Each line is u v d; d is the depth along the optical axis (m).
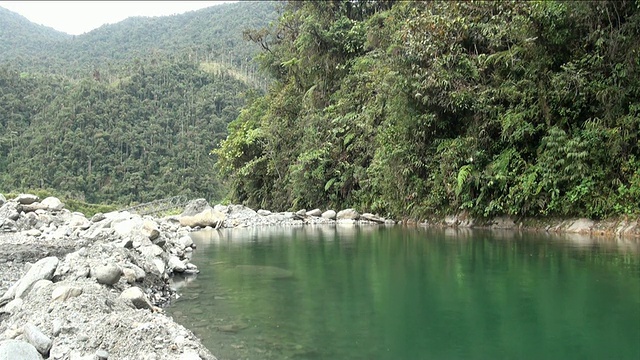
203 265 7.20
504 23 11.10
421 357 3.27
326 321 4.16
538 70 10.49
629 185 8.95
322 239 10.32
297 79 23.09
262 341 3.68
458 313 4.27
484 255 7.20
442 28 12.15
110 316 3.57
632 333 3.62
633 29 9.03
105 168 60.72
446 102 12.13
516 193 10.71
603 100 9.26
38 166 55.72
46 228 9.80
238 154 24.44
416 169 13.67
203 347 3.33
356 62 18.83
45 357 3.13
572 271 5.73
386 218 15.37
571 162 9.52
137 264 5.73
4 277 5.84
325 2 20.88
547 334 3.65
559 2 9.75
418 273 6.04
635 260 6.30
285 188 21.48
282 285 5.61
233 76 95.81
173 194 58.56
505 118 10.98
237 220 16.05
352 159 17.94
